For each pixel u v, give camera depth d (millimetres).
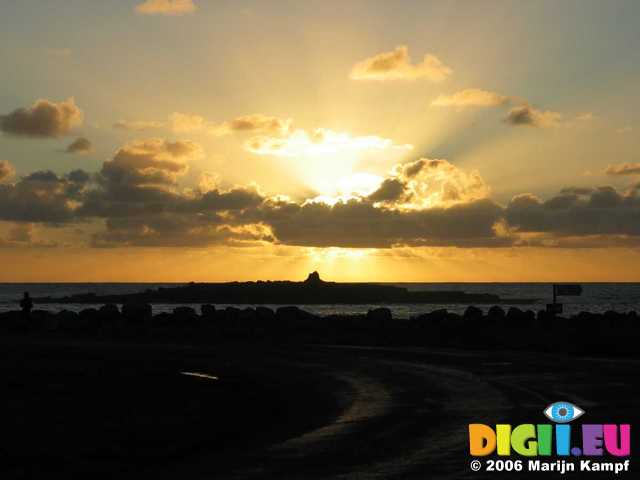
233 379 27984
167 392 24859
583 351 36125
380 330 52125
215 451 15258
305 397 22938
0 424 19156
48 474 13641
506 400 20375
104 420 19609
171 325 58094
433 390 23031
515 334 46125
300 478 12391
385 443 15156
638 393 21234
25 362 34344
